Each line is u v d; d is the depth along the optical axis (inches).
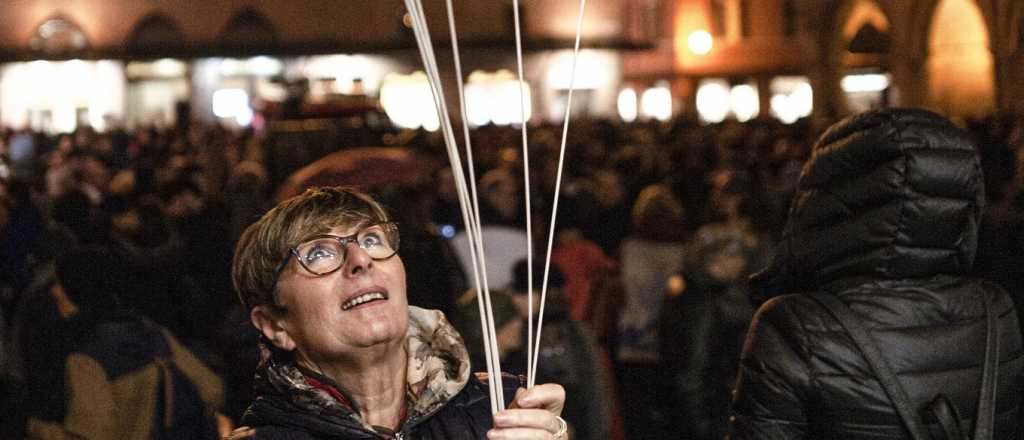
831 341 130.6
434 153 530.6
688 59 1899.6
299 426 97.1
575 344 220.8
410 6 88.8
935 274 133.9
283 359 101.9
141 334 182.2
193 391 184.9
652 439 290.7
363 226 98.0
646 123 1165.1
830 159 135.6
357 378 98.5
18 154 991.6
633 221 310.3
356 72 1841.8
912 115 132.0
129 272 187.6
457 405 100.5
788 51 1872.5
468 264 302.8
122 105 1893.5
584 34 1857.8
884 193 131.3
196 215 295.9
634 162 464.8
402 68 1843.0
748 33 1882.4
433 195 394.3
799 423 132.9
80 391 177.9
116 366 179.5
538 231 312.8
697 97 1908.2
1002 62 1075.3
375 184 383.6
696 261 221.1
